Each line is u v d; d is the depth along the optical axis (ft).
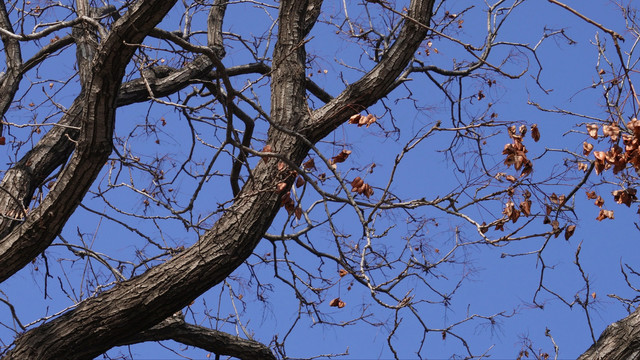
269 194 18.03
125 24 15.72
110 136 17.07
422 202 17.25
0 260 18.02
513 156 15.88
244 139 19.84
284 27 20.01
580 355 18.25
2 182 21.76
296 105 19.25
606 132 15.56
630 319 18.17
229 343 22.27
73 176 17.31
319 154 15.40
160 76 24.88
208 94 23.58
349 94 19.17
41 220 17.81
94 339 17.57
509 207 16.17
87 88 16.58
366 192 15.98
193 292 17.84
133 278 18.06
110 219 18.76
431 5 19.67
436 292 20.66
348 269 18.07
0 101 24.20
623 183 17.15
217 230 17.99
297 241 21.65
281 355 22.39
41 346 17.37
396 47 19.45
